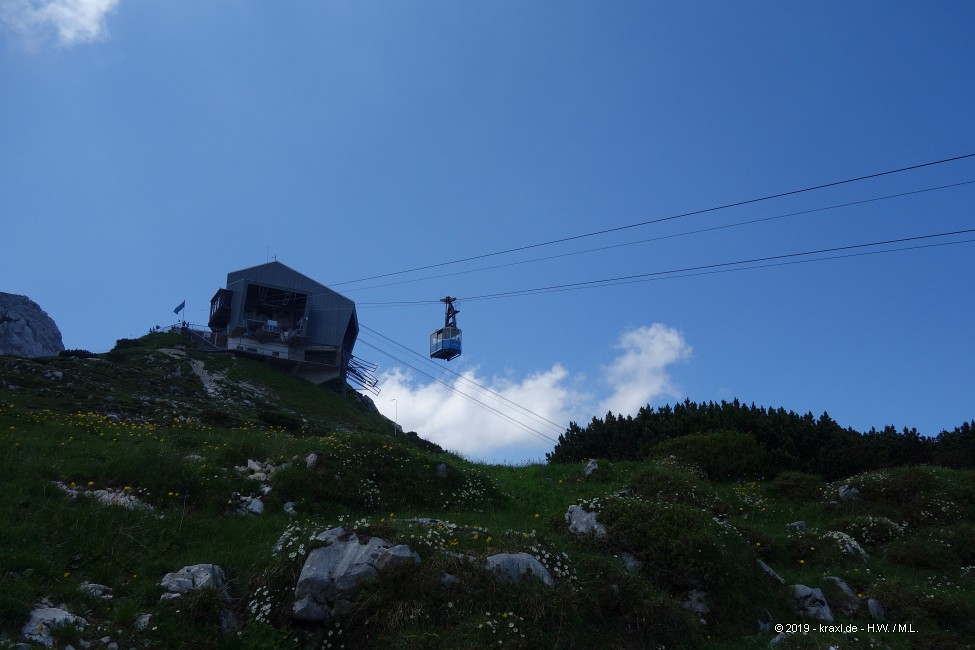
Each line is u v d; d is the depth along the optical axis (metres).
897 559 17.39
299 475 18.12
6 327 97.56
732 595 13.39
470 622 10.88
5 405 24.36
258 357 82.31
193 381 64.06
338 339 88.44
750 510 21.41
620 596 12.11
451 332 56.56
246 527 14.96
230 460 19.53
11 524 12.67
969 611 14.11
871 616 13.94
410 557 11.73
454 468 20.50
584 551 14.19
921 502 20.44
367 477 19.03
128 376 57.38
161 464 16.69
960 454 27.81
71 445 18.42
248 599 11.50
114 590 11.36
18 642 9.30
